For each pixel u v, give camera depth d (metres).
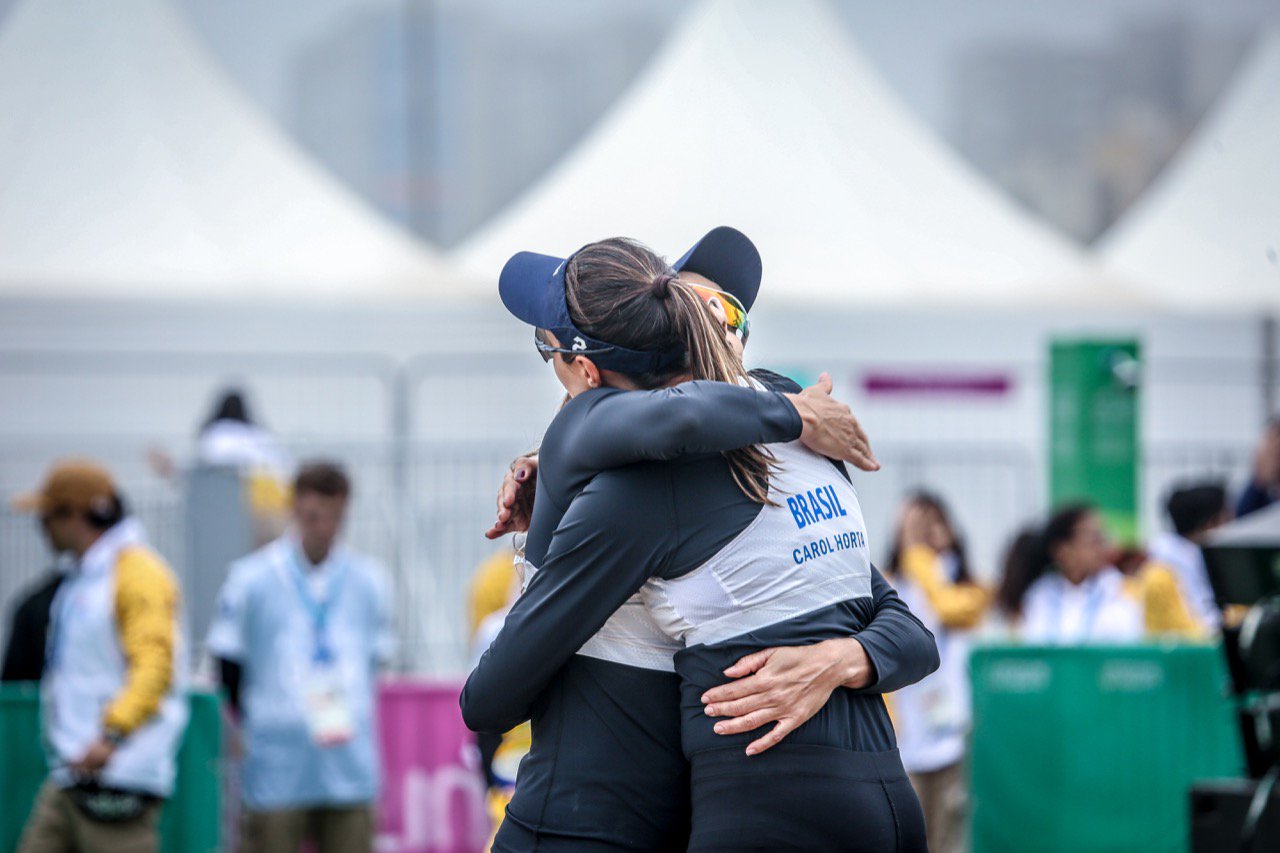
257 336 31.45
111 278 27.16
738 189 28.48
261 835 16.62
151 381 30.23
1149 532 27.30
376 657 17.36
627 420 6.14
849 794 6.11
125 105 28.78
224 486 20.48
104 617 14.84
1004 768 17.23
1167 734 17.16
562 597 6.25
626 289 6.50
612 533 6.17
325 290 27.81
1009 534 24.89
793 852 6.02
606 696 6.42
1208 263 29.97
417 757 18.27
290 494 18.98
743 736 6.09
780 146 29.14
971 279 28.53
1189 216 30.66
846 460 6.68
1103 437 22.02
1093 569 18.59
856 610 6.51
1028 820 17.16
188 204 28.25
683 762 6.41
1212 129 31.89
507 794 12.30
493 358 30.05
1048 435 22.39
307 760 16.64
